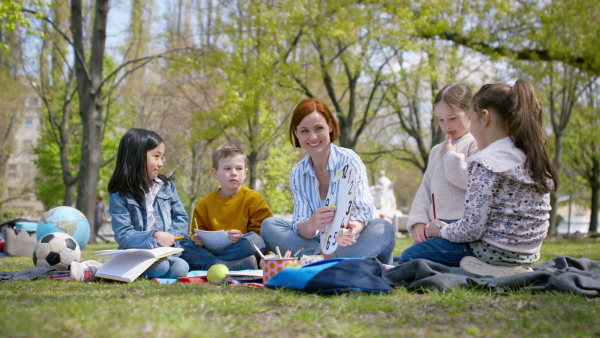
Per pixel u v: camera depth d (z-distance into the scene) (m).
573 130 25.72
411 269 3.21
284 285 3.07
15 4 9.90
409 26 14.35
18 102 27.08
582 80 16.45
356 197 4.07
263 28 15.28
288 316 2.24
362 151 25.55
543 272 3.03
